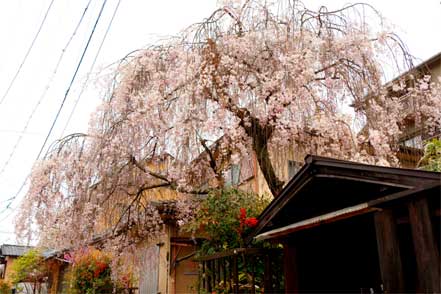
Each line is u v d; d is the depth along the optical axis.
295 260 3.83
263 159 5.16
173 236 7.40
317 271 3.89
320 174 3.11
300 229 3.56
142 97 5.31
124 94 5.46
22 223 5.84
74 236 5.77
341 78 5.10
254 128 5.10
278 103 4.78
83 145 5.92
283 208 3.65
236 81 4.97
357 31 5.30
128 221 6.14
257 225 4.00
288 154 5.13
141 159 5.54
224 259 4.62
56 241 5.92
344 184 3.22
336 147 4.95
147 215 6.20
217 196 5.09
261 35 5.11
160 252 7.23
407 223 2.69
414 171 2.43
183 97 5.15
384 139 4.91
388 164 4.78
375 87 5.11
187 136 5.15
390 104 5.28
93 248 6.94
